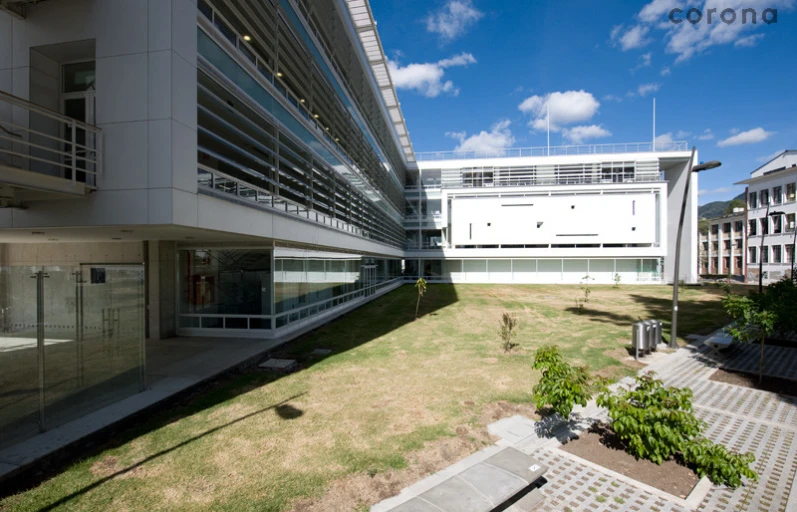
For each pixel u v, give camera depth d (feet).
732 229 200.13
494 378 27.25
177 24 22.38
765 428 20.74
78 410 20.21
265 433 18.61
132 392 23.07
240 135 29.76
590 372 30.04
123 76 22.45
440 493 12.46
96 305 23.53
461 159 145.79
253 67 31.37
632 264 129.70
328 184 51.70
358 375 27.91
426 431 18.90
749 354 36.70
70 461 16.05
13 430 17.78
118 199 22.40
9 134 23.47
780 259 147.64
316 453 16.71
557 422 20.31
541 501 13.78
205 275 40.42
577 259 131.64
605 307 69.46
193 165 23.71
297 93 41.88
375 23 66.64
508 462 14.65
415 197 148.87
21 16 23.72
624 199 127.54
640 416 16.55
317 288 52.65
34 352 24.26
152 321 38.91
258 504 13.21
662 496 14.19
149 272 39.11
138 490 13.99
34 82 24.11
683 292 99.66
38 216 23.49
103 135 22.63
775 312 31.30
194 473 15.15
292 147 40.65
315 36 46.83
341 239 57.47
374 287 91.35
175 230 26.45
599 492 14.42
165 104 21.90
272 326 39.14
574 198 130.41
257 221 32.24
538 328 48.16
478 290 107.34
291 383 26.09
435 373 28.45
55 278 22.85
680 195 135.74
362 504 13.25
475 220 135.44
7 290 21.68
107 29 22.68
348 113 62.39
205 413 21.06
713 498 14.12
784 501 13.98
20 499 13.38
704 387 27.50
